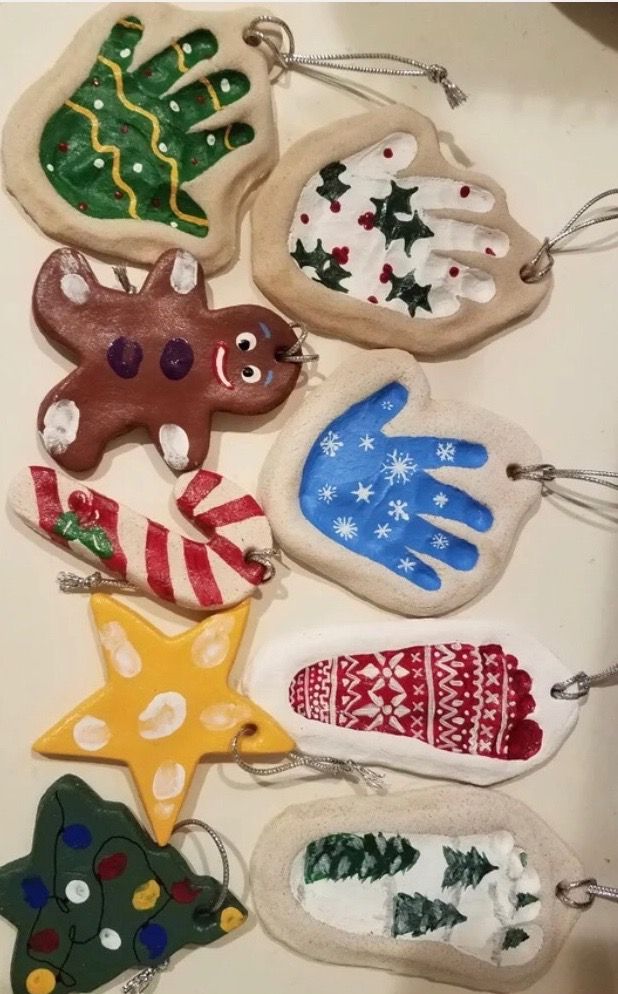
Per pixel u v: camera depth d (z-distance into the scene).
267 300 0.34
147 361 0.31
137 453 0.32
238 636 0.31
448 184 0.35
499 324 0.35
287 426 0.33
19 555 0.31
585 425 0.36
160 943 0.31
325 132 0.33
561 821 0.35
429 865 0.33
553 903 0.34
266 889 0.32
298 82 0.34
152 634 0.31
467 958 0.33
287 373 0.32
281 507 0.32
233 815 0.32
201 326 0.31
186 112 0.32
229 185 0.32
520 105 0.37
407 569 0.34
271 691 0.32
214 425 0.33
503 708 0.34
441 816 0.33
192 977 0.32
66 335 0.30
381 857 0.33
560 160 0.37
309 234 0.33
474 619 0.34
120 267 0.31
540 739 0.35
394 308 0.34
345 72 0.35
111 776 0.32
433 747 0.33
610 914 0.36
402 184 0.34
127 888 0.31
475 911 0.34
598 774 0.36
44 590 0.31
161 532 0.31
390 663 0.33
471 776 0.34
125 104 0.31
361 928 0.33
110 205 0.32
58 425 0.30
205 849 0.32
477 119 0.36
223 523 0.32
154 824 0.31
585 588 0.36
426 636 0.34
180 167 0.32
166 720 0.31
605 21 0.37
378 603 0.33
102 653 0.31
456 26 0.36
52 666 0.31
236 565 0.32
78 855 0.31
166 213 0.32
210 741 0.31
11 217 0.31
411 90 0.35
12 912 0.30
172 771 0.31
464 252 0.34
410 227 0.34
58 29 0.32
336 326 0.33
